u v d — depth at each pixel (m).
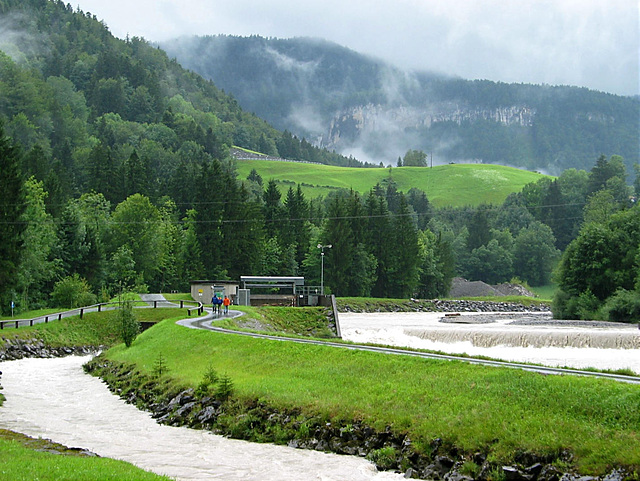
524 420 26.22
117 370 54.38
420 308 172.62
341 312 155.25
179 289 153.38
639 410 24.47
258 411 33.84
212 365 45.91
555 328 88.38
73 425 35.69
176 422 36.41
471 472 24.67
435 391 31.02
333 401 32.53
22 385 50.81
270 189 180.88
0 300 89.75
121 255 131.62
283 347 45.06
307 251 177.88
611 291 113.25
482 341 79.06
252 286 114.75
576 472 22.83
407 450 27.00
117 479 20.52
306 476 25.50
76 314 86.38
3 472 20.44
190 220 154.75
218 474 25.56
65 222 120.94
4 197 85.69
